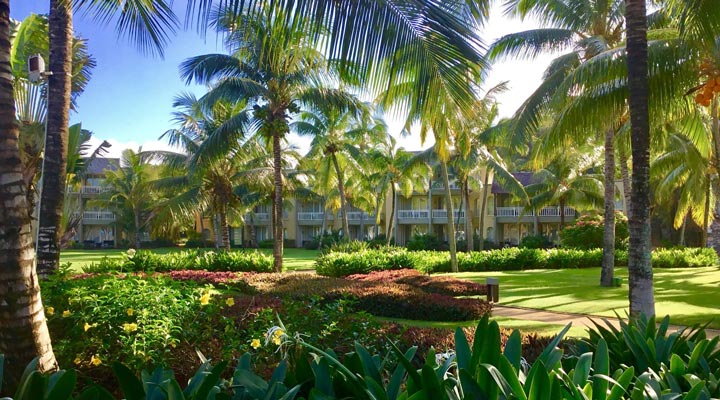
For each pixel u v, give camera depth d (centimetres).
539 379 201
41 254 713
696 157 1758
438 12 434
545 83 1213
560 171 3122
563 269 2214
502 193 4103
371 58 429
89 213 4878
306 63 503
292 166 3131
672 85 761
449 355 265
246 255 1920
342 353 437
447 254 2228
